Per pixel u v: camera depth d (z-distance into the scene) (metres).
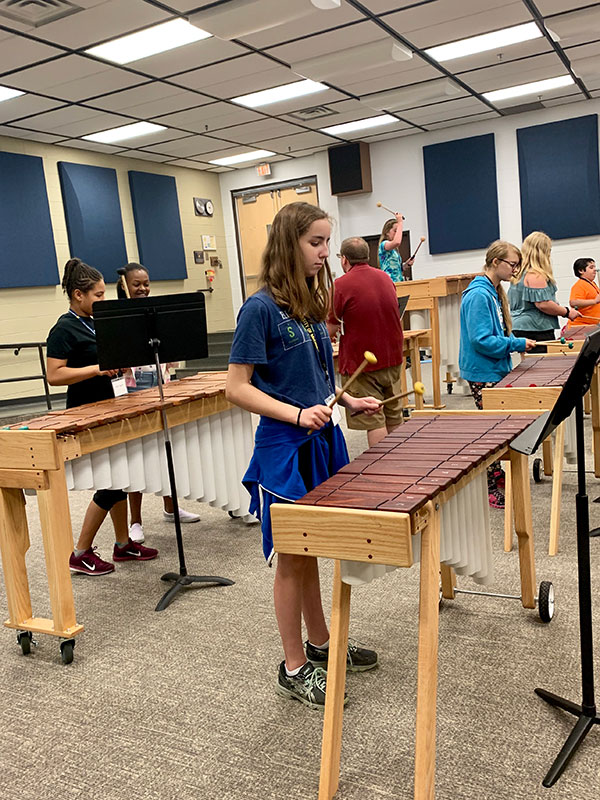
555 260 9.32
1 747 2.06
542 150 9.09
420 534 1.62
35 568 3.59
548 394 2.95
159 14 5.07
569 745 1.77
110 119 7.60
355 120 8.71
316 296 2.05
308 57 6.23
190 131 8.47
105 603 3.06
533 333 5.30
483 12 5.61
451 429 2.21
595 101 8.74
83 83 6.37
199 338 3.05
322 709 2.11
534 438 1.67
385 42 5.96
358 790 1.74
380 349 3.85
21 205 7.99
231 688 2.28
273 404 1.90
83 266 3.31
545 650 2.33
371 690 2.18
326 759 1.69
